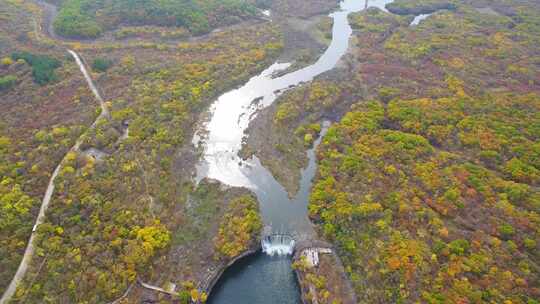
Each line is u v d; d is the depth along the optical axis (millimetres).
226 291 89000
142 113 129750
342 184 107188
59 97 131125
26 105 124750
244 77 163000
